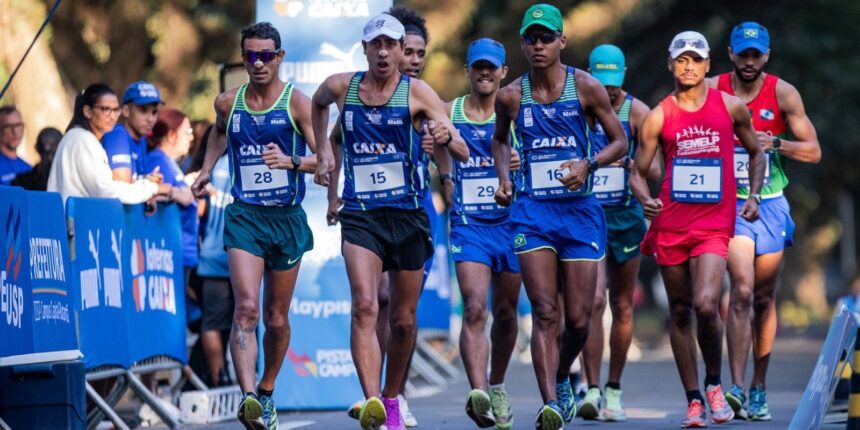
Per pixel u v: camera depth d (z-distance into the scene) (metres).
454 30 66.75
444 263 46.66
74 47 63.84
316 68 29.70
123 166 27.09
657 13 81.50
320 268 30.36
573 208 22.05
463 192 25.22
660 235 24.80
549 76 21.97
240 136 22.69
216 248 30.16
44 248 21.92
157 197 27.25
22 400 20.69
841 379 19.25
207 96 65.75
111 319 24.81
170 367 28.11
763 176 25.11
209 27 66.19
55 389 20.75
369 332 21.45
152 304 27.09
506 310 25.06
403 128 21.61
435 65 66.81
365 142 21.70
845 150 81.00
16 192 20.83
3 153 30.50
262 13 29.77
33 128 41.66
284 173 22.53
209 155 23.47
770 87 27.39
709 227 24.38
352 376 30.38
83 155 25.88
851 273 134.50
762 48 27.02
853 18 79.94
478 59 24.97
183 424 27.45
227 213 22.66
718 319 24.30
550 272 21.98
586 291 22.16
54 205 22.48
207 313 30.28
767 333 27.12
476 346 24.72
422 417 28.72
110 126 27.06
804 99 79.62
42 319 21.70
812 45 79.19
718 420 24.95
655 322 102.19
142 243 26.67
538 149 22.11
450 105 25.48
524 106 22.11
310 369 30.36
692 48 24.14
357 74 21.75
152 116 28.53
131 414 31.62
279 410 30.41
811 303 127.19
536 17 21.56
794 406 29.83
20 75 41.56
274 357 23.03
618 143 21.89
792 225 27.70
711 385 25.05
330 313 30.41
